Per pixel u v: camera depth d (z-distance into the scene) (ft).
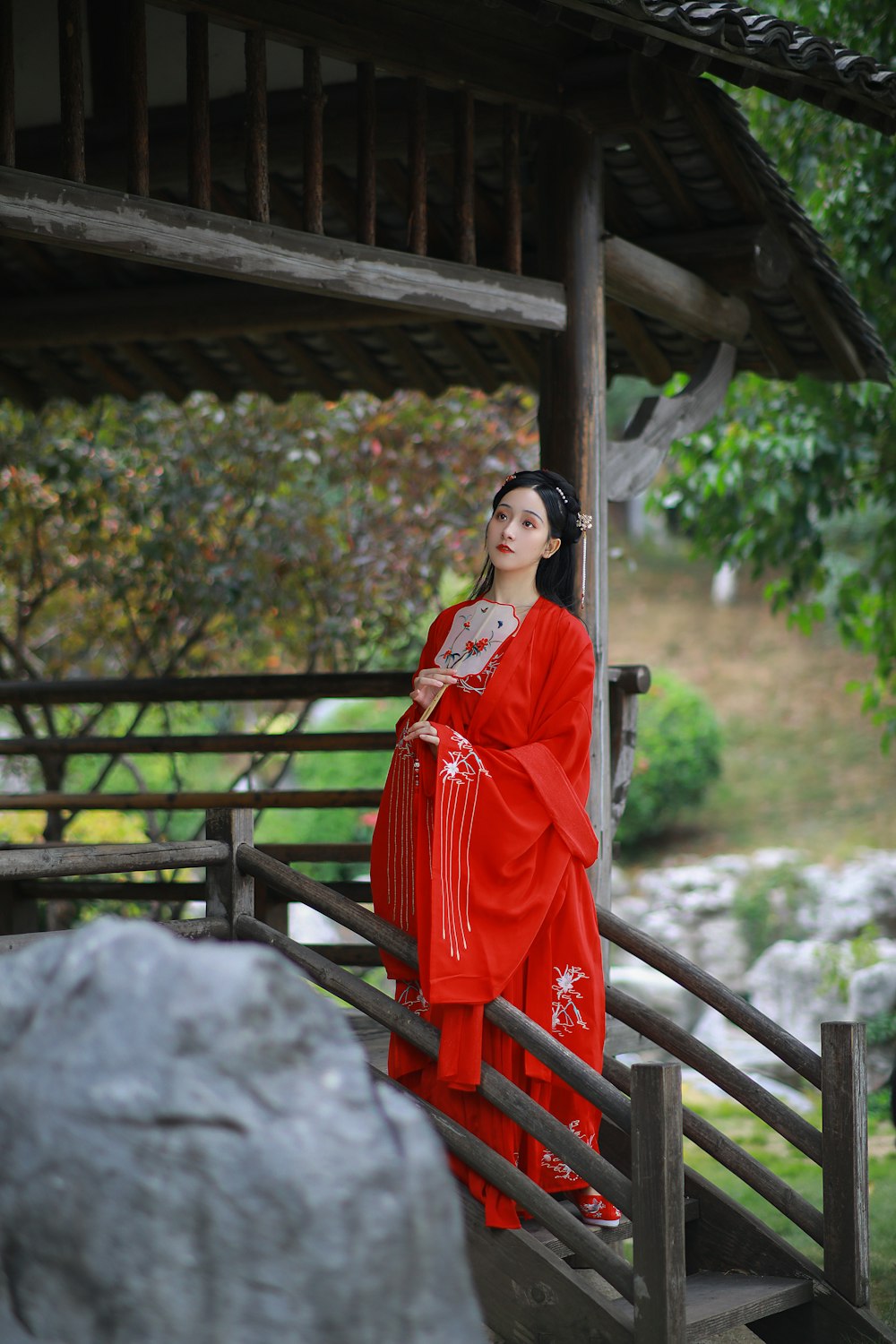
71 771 33.01
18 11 14.83
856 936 37.37
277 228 12.01
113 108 15.65
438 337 20.13
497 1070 11.01
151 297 18.48
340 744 17.11
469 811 10.84
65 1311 5.38
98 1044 5.52
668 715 50.19
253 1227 5.30
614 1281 10.06
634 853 49.26
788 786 52.70
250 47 12.19
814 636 63.10
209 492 24.34
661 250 17.33
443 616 12.16
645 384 64.28
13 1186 5.49
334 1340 5.30
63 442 25.43
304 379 21.61
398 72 13.37
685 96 15.14
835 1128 11.95
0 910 16.90
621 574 71.05
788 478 24.64
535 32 14.23
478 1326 5.70
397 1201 5.48
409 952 11.16
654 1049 28.99
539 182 15.11
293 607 25.36
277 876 11.66
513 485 11.85
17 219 10.44
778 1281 12.00
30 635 28.73
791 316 18.61
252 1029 5.49
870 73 13.89
